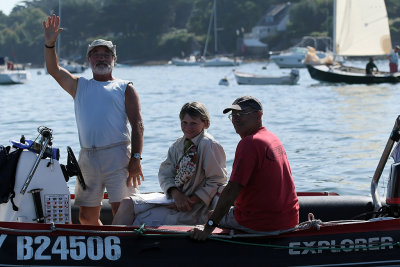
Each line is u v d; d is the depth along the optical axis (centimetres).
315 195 761
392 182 643
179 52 15712
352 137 1583
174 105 2691
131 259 588
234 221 601
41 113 2383
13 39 19050
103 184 689
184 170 635
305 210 701
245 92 3459
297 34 14112
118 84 686
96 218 701
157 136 1642
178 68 10906
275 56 8481
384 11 3931
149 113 2316
